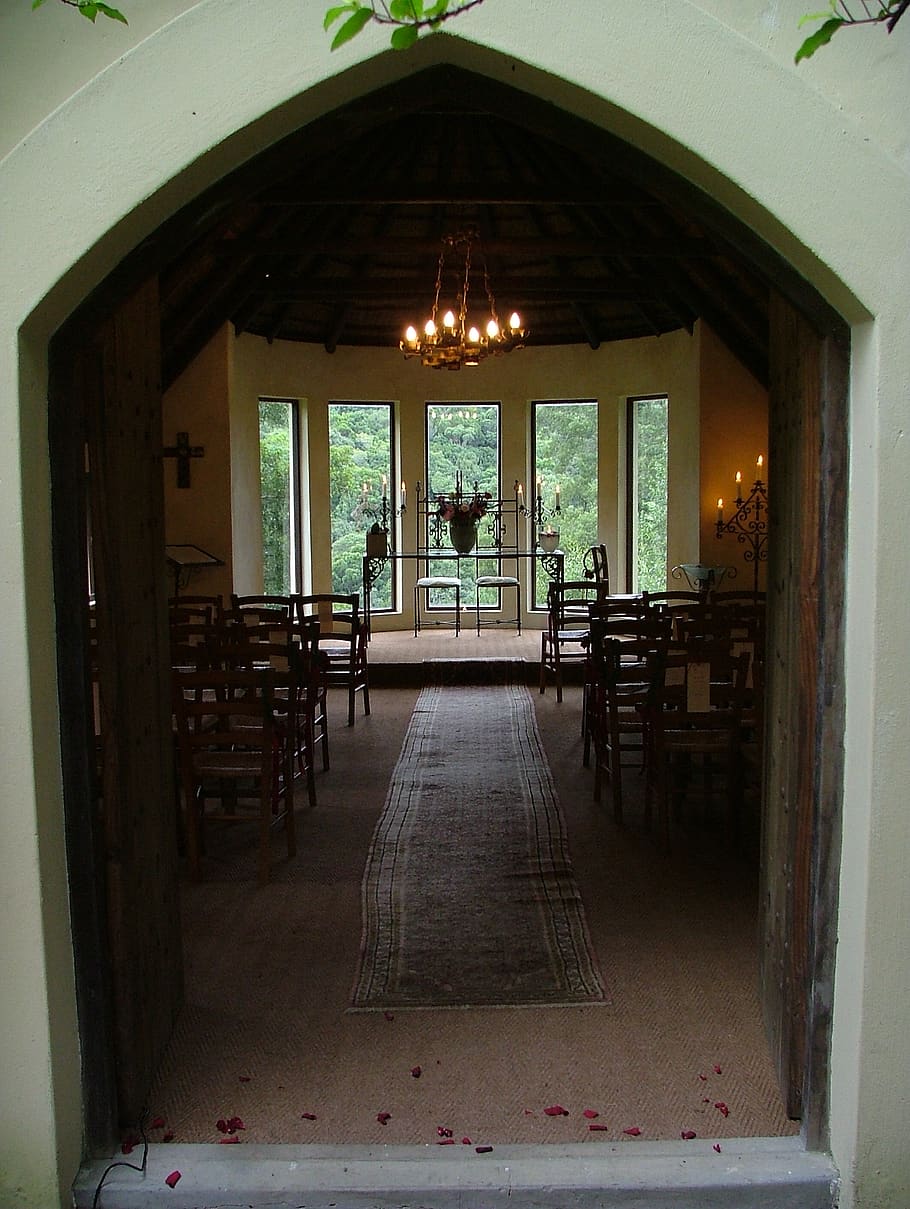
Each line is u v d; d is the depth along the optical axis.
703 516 9.38
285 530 10.74
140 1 2.26
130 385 2.79
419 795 5.61
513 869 4.45
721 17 2.26
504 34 2.17
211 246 7.23
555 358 10.92
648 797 4.99
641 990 3.31
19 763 2.21
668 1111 2.62
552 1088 2.73
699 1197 2.31
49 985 2.26
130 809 2.65
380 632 11.05
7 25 2.26
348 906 4.06
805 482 2.45
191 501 9.10
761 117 2.16
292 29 2.15
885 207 2.15
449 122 7.21
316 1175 2.36
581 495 11.09
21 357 2.17
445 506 9.88
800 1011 2.54
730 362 9.27
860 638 2.25
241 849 4.78
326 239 7.82
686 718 4.61
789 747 2.65
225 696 5.52
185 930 3.83
